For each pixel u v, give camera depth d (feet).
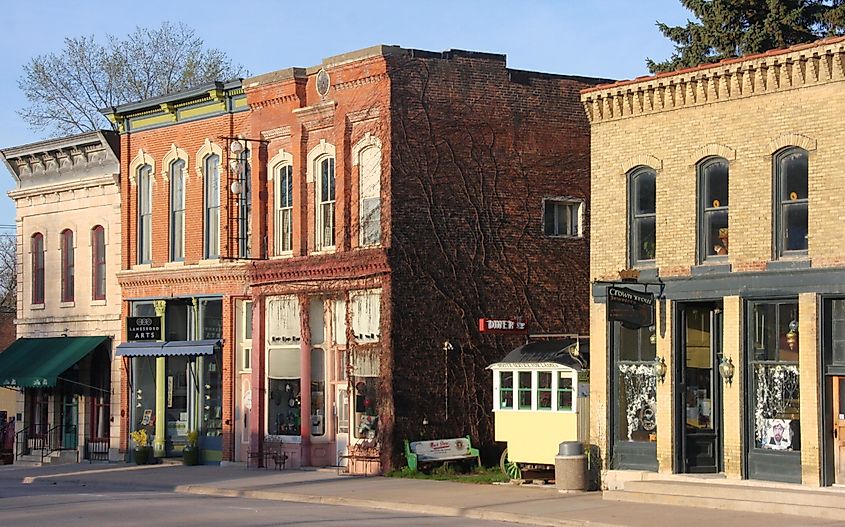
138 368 145.69
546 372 104.88
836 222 86.79
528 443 105.70
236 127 135.64
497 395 108.27
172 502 98.53
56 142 157.07
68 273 158.30
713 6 150.61
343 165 121.60
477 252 120.78
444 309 118.73
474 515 86.94
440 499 94.38
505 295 121.90
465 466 118.11
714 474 94.94
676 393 96.12
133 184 147.43
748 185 92.07
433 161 119.03
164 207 143.33
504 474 108.78
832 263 86.74
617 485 98.43
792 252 90.02
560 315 124.88
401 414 115.96
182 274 139.74
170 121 142.61
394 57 117.60
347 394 121.39
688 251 95.61
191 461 137.59
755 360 91.86
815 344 87.30
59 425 157.28
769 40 145.89
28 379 149.59
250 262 131.64
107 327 150.92
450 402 118.52
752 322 92.17
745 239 92.07
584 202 126.82
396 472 114.62
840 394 87.61
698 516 82.12
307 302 125.80
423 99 118.93
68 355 149.07
